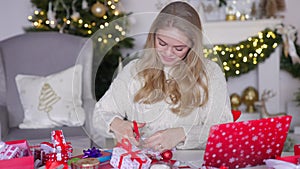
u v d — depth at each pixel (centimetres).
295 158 102
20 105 251
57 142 118
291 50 342
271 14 348
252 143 104
